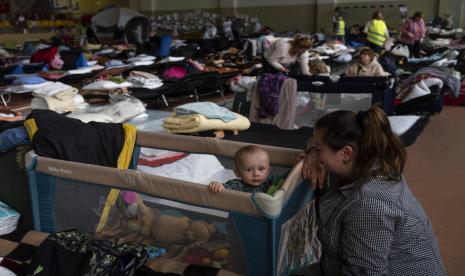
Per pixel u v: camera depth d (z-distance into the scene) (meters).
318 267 1.72
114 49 9.77
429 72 5.77
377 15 9.18
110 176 1.76
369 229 1.32
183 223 1.72
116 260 1.63
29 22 13.72
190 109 3.16
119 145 2.38
